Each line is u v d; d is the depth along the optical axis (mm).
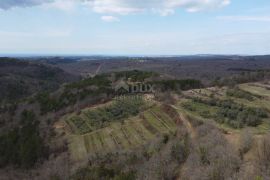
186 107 88312
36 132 94250
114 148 74375
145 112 93000
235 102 88562
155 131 77750
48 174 65250
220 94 105375
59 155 78188
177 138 66188
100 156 67062
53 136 92000
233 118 74562
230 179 37938
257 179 36156
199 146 52062
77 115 105625
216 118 75625
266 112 78562
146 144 69125
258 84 119125
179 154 54000
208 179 40375
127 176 49500
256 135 53688
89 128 92062
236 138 55312
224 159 42594
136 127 84062
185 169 48125
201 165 45625
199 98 97562
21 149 81250
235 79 132375
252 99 93688
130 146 73188
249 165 40906
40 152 80000
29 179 68312
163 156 53750
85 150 77875
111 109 103062
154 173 48062
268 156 41906
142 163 55562
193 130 69625
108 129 88000
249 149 46594
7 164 81188
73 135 89688
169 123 81000
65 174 62938
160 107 93625
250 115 73562
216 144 51938
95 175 55188
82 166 63781
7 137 92000
